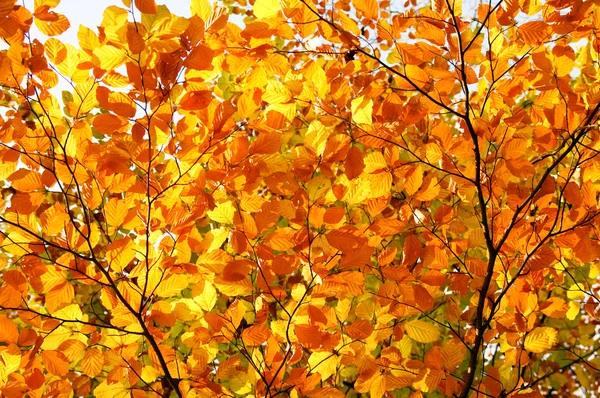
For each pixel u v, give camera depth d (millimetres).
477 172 2434
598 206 2502
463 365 2840
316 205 2375
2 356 2426
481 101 2609
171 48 2221
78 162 2414
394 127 2410
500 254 2559
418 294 2471
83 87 2359
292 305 2443
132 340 2514
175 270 2434
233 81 2791
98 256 2730
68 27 2281
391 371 2525
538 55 2430
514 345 2562
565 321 2881
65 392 2523
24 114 2592
